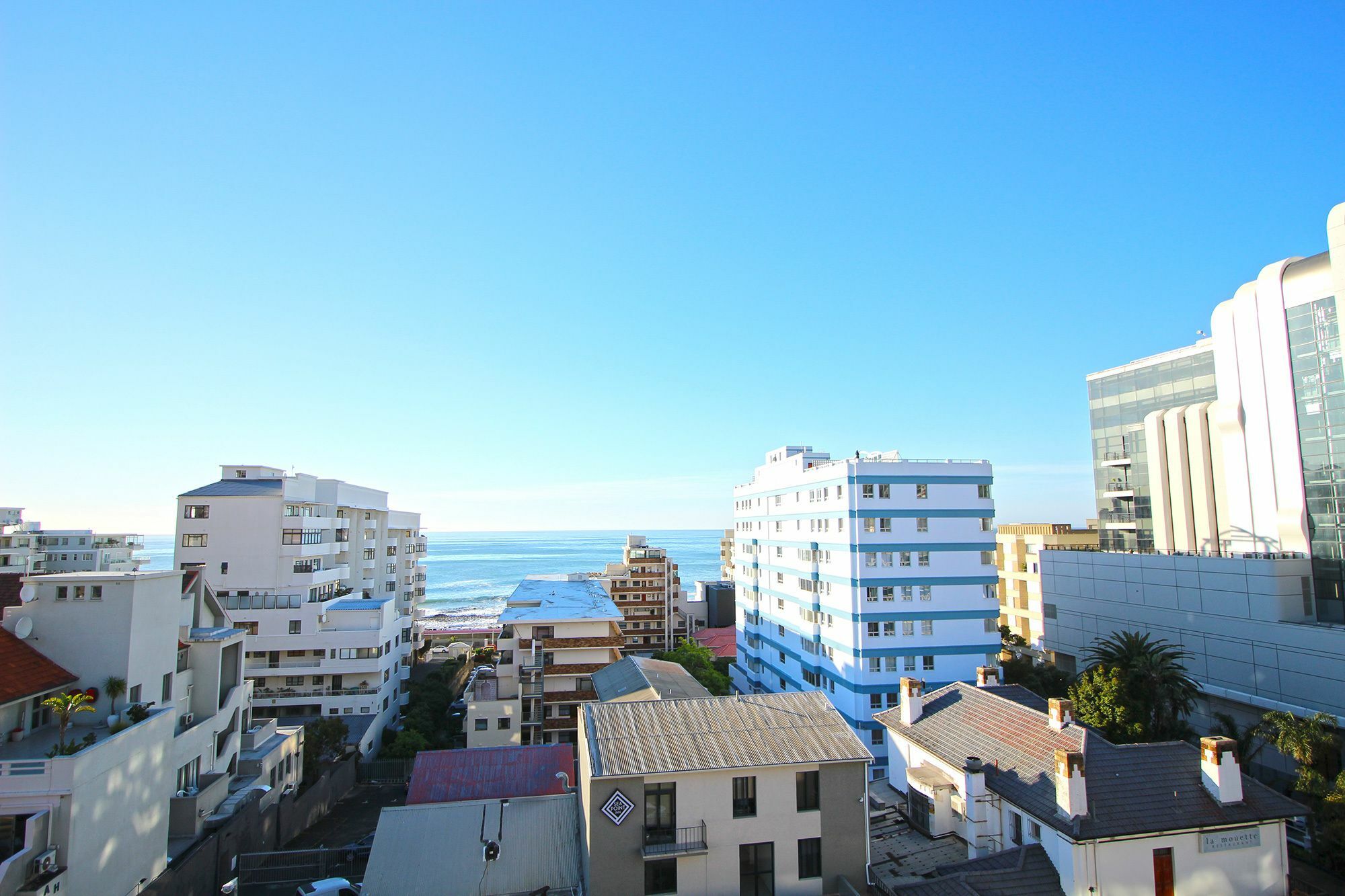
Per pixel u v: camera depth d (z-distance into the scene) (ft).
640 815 89.81
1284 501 195.11
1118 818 82.53
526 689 208.64
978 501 205.16
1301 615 177.17
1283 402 196.95
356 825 166.40
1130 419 281.13
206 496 242.17
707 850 88.89
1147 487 269.44
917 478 202.69
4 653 112.88
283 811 150.71
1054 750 95.71
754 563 290.97
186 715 144.56
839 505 207.10
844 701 201.77
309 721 229.25
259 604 240.53
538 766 134.92
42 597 120.67
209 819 133.69
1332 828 109.60
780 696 109.29
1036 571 320.70
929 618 198.39
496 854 103.71
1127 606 218.18
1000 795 94.89
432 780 130.11
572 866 102.37
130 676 121.80
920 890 82.89
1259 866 85.46
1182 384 259.19
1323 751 128.06
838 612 207.31
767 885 91.56
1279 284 198.70
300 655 242.78
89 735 105.91
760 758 93.25
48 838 94.89
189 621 153.99
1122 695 139.54
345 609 249.55
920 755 116.88
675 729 99.25
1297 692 167.32
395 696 269.23
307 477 263.49
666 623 414.62
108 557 452.35
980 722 112.06
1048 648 252.01
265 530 242.78
